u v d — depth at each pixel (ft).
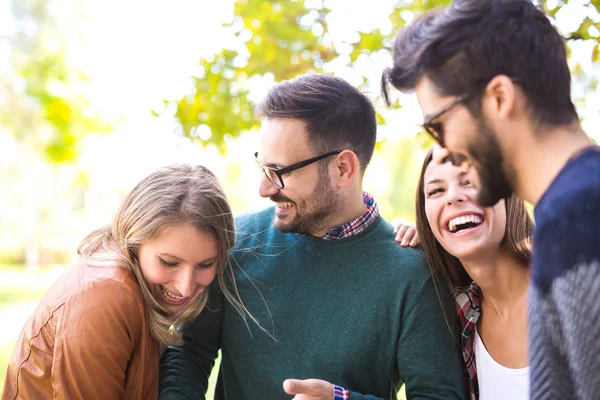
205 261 5.33
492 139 3.52
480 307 5.65
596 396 2.95
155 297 5.49
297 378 5.63
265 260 6.02
